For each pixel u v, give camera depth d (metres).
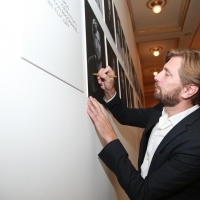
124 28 2.51
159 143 0.88
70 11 0.74
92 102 0.87
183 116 0.88
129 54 2.68
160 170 0.75
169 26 4.10
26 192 0.41
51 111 0.54
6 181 0.36
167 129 0.90
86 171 0.75
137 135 2.37
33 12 0.48
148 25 4.09
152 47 4.97
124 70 1.96
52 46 0.57
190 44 4.83
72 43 0.73
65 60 0.65
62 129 0.60
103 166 0.97
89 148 0.81
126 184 0.76
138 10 3.56
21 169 0.40
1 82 0.37
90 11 1.01
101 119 0.87
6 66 0.39
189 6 3.40
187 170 0.71
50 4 0.58
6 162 0.37
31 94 0.46
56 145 0.55
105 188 0.96
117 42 1.73
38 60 0.49
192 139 0.75
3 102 0.37
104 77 1.02
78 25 0.82
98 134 0.95
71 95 0.69
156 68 6.39
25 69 0.44
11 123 0.39
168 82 0.90
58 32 0.62
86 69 0.86
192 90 0.88
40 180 0.46
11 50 0.40
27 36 0.45
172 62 0.92
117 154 0.81
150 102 8.55
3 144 0.36
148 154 0.97
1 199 0.35
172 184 0.71
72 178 0.63
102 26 1.26
